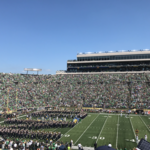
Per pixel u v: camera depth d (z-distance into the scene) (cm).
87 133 3331
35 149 2558
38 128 3672
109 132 3378
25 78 7894
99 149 1449
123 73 8269
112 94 6781
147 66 8381
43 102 6781
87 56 9300
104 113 5750
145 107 5803
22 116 5191
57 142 2695
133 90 6831
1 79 7006
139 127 3731
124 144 2689
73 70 9444
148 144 1931
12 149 2412
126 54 8719
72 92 7269
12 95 6412
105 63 9031
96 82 7769
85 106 6322
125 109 5897
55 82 8112
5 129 3253
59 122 3906
